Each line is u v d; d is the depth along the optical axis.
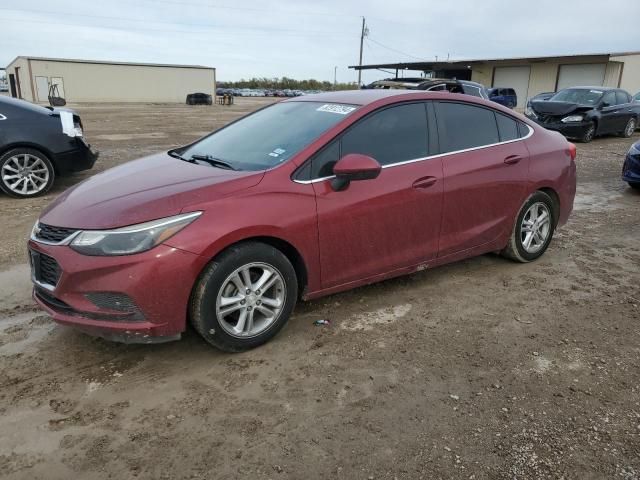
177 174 3.62
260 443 2.66
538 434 2.76
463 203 4.35
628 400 3.06
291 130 3.95
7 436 2.68
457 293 4.46
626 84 33.66
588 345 3.67
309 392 3.07
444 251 4.36
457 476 2.48
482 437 2.73
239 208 3.23
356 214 3.71
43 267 3.25
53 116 7.67
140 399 2.99
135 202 3.15
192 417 2.85
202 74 63.06
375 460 2.56
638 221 6.86
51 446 2.62
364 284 3.98
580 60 33.78
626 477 2.48
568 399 3.06
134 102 60.06
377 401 3.00
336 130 3.71
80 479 2.42
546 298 4.41
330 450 2.62
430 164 4.12
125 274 2.97
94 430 2.74
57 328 3.76
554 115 15.39
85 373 3.22
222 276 3.19
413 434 2.75
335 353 3.49
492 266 5.10
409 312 4.10
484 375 3.28
